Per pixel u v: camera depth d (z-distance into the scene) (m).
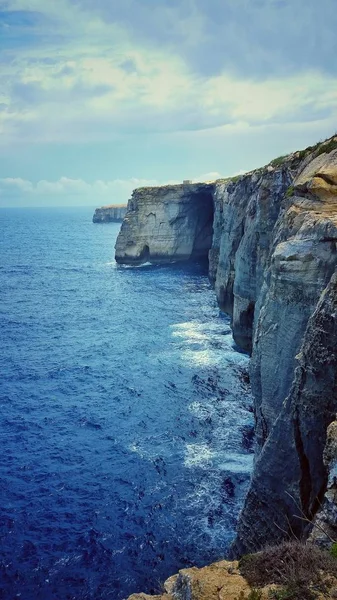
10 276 98.69
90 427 34.72
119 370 45.09
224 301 61.22
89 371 45.09
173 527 24.58
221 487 27.38
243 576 9.93
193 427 34.00
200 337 53.84
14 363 47.34
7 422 35.50
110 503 26.58
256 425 24.28
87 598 20.80
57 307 70.88
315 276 19.23
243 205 51.66
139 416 36.00
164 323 60.50
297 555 9.74
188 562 22.41
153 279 90.81
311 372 15.59
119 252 108.38
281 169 34.56
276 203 34.78
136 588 21.22
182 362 46.28
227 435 32.78
